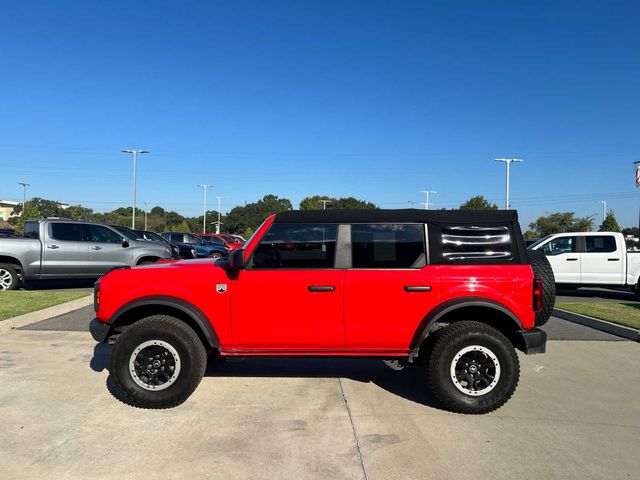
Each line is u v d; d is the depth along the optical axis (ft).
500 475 11.39
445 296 15.30
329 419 14.64
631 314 30.25
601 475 11.42
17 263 38.27
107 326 15.84
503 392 14.89
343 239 15.80
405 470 11.60
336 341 15.58
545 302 16.52
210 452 12.43
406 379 18.67
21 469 11.50
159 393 15.19
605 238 43.16
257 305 15.49
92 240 40.50
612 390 17.39
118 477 11.18
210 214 365.20
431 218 15.88
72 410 15.11
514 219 15.83
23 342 23.07
